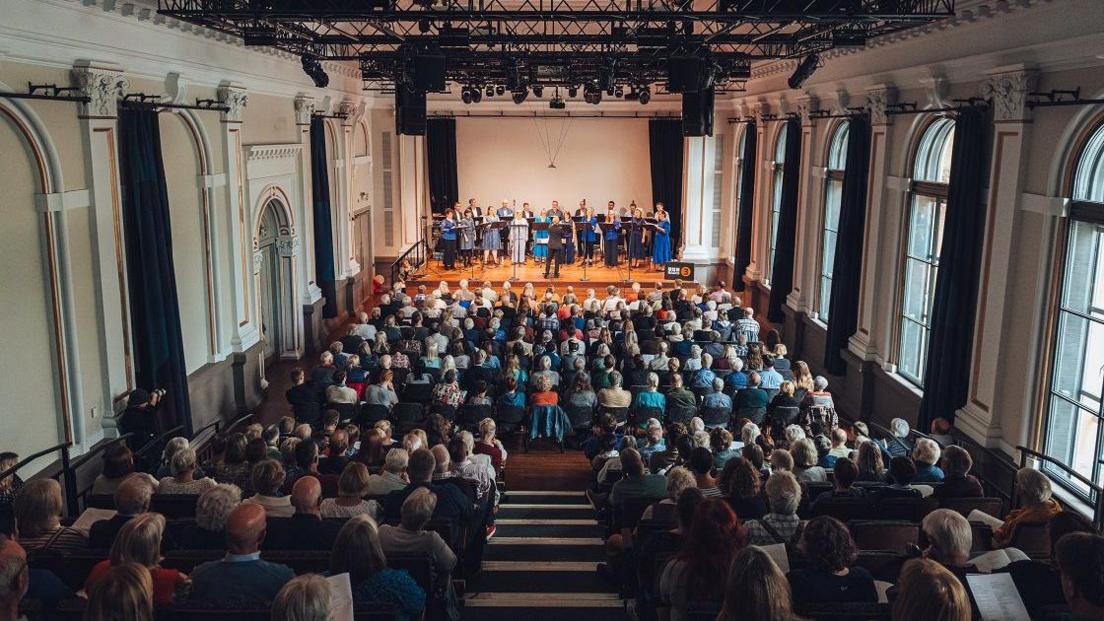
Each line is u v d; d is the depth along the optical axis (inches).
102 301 374.0
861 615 145.9
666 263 912.9
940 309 409.1
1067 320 337.7
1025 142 354.0
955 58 409.4
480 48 725.3
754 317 805.2
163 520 165.0
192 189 475.8
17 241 325.7
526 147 1013.8
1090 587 120.5
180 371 423.5
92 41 356.5
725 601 120.3
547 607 246.1
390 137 928.3
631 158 1016.2
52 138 339.3
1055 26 328.8
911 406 466.0
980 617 150.8
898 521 219.6
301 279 672.4
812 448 290.4
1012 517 214.4
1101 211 312.2
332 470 304.0
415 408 434.3
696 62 475.8
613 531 281.6
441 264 970.7
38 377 339.3
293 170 638.5
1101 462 315.6
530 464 454.9
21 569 131.9
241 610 142.3
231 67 510.9
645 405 438.3
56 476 311.9
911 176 480.4
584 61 625.9
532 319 622.8
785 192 680.4
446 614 192.4
